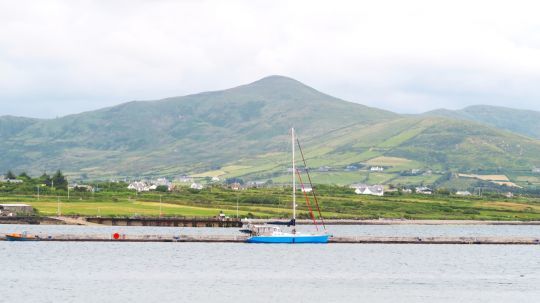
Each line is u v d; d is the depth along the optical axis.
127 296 132.62
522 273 171.38
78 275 155.75
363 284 151.88
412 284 153.12
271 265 176.50
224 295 136.00
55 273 158.00
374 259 192.12
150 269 166.62
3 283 143.88
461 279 160.88
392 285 151.25
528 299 137.12
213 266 172.88
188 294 135.88
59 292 135.25
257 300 132.25
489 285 153.12
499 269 177.75
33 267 166.12
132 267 169.25
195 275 158.88
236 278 156.00
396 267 178.12
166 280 151.25
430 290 146.00
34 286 141.25
